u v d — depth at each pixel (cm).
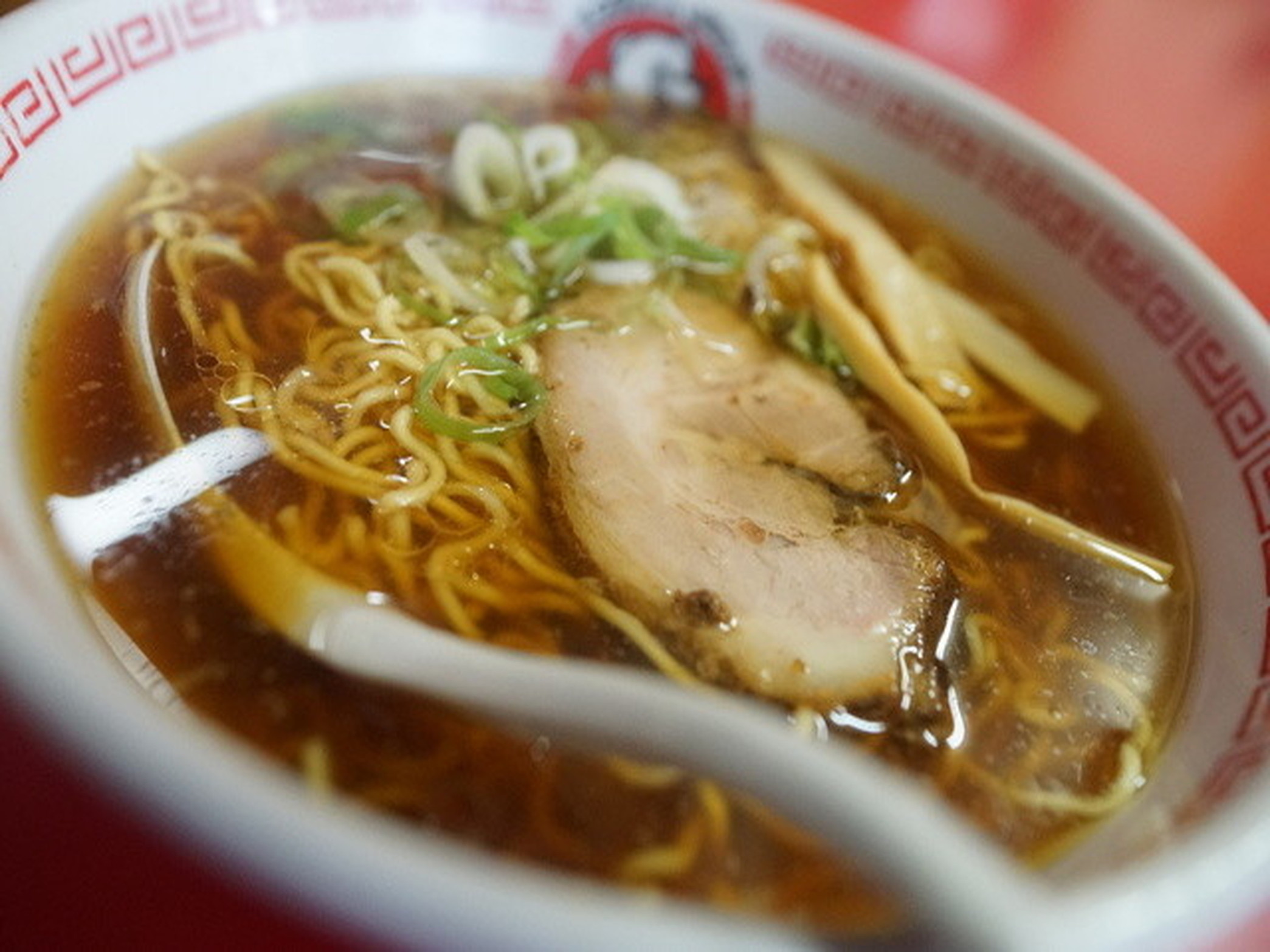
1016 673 14
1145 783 13
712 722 12
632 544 15
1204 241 25
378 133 22
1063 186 21
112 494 14
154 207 18
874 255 21
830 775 11
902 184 23
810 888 11
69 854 10
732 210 22
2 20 17
